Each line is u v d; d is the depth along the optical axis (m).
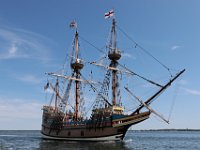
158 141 114.00
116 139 79.06
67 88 104.50
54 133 100.56
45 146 71.75
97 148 63.91
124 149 62.66
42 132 113.69
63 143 80.88
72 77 103.62
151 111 72.94
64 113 100.44
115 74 91.00
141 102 76.00
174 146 82.94
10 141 97.06
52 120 103.25
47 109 112.81
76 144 75.50
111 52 94.00
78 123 88.69
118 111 82.19
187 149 71.88
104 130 80.62
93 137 82.94
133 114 76.69
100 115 82.56
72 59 106.31
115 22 97.12
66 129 93.25
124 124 76.94
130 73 91.44
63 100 103.75
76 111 101.19
